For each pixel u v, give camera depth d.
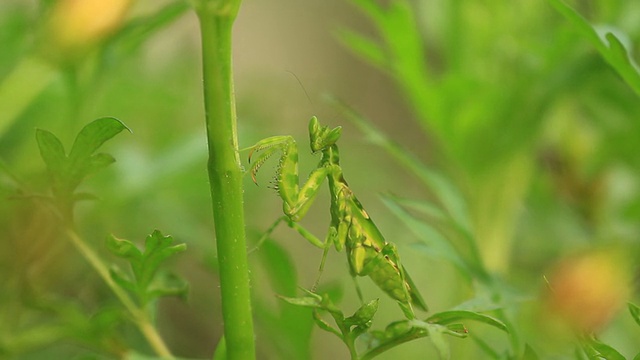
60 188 0.45
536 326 0.52
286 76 0.85
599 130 0.70
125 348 0.48
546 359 0.51
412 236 0.82
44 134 0.44
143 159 0.56
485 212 0.60
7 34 0.54
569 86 0.57
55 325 0.49
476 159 0.59
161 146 0.65
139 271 0.46
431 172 0.51
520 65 0.60
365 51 0.58
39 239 0.51
